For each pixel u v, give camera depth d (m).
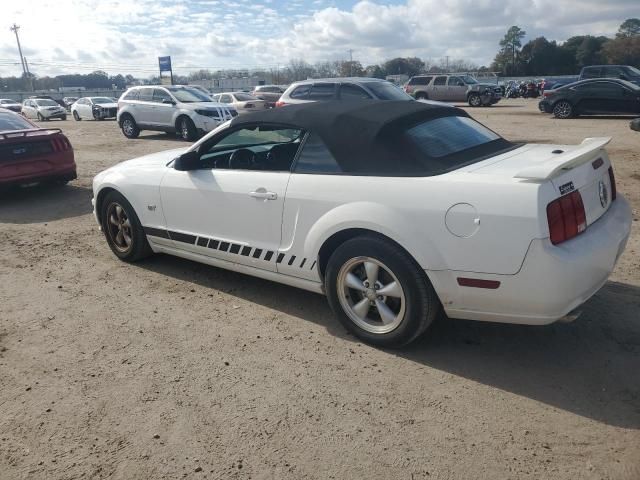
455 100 30.00
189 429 2.89
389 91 13.20
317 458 2.65
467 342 3.73
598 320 3.93
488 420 2.90
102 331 4.04
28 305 4.54
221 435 2.84
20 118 9.17
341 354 3.62
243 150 4.39
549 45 85.88
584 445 2.68
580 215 3.16
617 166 9.51
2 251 6.06
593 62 83.19
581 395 3.09
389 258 3.40
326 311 4.30
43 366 3.56
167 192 4.81
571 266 2.95
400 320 3.50
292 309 4.34
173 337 3.91
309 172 3.85
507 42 87.75
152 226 5.07
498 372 3.35
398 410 3.01
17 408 3.12
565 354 3.53
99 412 3.06
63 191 9.32
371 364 3.49
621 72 23.64
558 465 2.55
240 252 4.36
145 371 3.46
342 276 3.70
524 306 3.09
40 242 6.38
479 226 3.07
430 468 2.56
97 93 87.44
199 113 16.62
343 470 2.56
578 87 18.97
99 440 2.83
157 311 4.36
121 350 3.74
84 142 17.19
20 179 8.22
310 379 3.33
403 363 3.49
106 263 5.56
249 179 4.19
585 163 3.38
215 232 4.52
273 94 29.20
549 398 3.07
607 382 3.21
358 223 3.49
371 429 2.85
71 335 3.98
